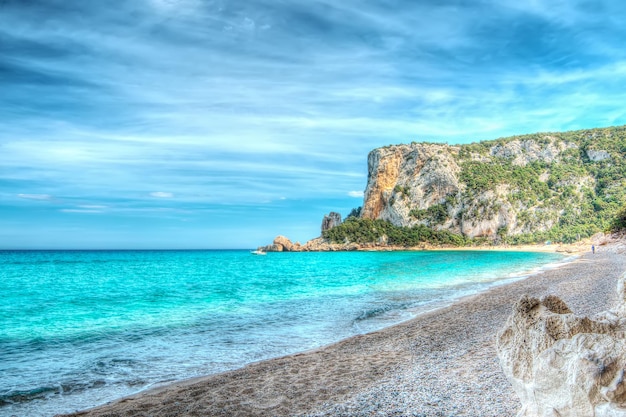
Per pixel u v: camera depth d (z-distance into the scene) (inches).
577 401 151.4
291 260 4065.0
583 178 7263.8
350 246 6747.1
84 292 1295.5
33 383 418.9
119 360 498.9
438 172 7308.1
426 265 2561.5
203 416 322.7
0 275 2066.9
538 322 183.5
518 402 281.0
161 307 941.8
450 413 276.2
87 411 346.0
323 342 581.0
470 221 6717.5
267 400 349.7
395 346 523.2
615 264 1701.5
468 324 634.2
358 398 326.3
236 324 716.7
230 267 2851.9
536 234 6382.9
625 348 152.6
